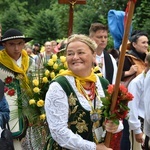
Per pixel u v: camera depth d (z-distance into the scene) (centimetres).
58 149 356
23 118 529
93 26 560
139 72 602
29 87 520
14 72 539
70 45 350
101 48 560
